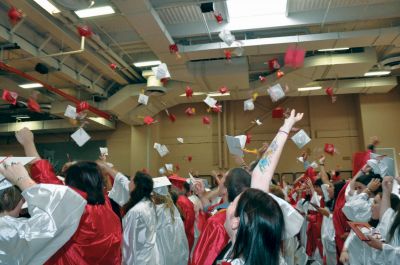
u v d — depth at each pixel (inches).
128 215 93.7
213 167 470.9
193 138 484.1
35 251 47.2
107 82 370.3
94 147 456.8
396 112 427.2
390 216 84.0
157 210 103.7
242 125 475.8
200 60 328.8
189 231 129.6
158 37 256.2
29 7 210.7
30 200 47.6
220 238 57.6
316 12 258.1
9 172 48.4
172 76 329.4
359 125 444.5
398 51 328.8
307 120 468.1
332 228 157.8
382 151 415.2
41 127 433.7
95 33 264.8
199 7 248.2
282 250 41.4
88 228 61.6
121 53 309.1
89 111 346.0
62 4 182.7
